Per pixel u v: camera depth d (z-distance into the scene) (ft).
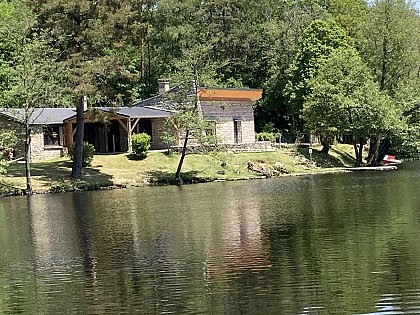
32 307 42.32
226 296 42.63
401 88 179.11
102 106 179.52
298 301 40.81
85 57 134.21
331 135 174.60
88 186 131.03
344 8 232.73
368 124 166.71
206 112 177.17
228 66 226.58
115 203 102.47
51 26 130.72
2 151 139.44
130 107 168.55
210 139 144.15
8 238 70.44
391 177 136.26
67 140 166.30
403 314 37.63
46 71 125.80
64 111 172.24
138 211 90.48
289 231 66.90
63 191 127.54
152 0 143.95
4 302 43.73
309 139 203.31
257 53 228.63
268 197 103.45
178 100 144.66
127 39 136.46
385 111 165.78
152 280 47.73
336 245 57.98
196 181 142.82
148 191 123.03
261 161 162.30
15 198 118.21
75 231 73.67
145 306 41.32
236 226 72.08
